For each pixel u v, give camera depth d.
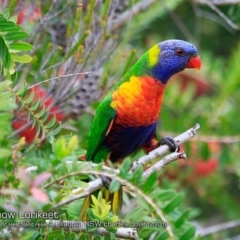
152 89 7.09
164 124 8.88
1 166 4.02
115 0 7.54
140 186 4.27
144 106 7.07
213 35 13.88
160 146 6.83
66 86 7.23
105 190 6.22
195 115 9.02
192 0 9.12
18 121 7.06
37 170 4.35
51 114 7.12
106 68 7.94
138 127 7.18
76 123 7.96
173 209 4.22
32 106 5.22
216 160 9.16
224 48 13.95
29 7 7.38
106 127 7.16
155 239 4.18
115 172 4.45
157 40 10.74
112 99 7.11
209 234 9.38
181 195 4.23
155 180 4.26
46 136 5.36
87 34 6.72
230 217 9.61
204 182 9.34
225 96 9.30
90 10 6.89
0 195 4.04
